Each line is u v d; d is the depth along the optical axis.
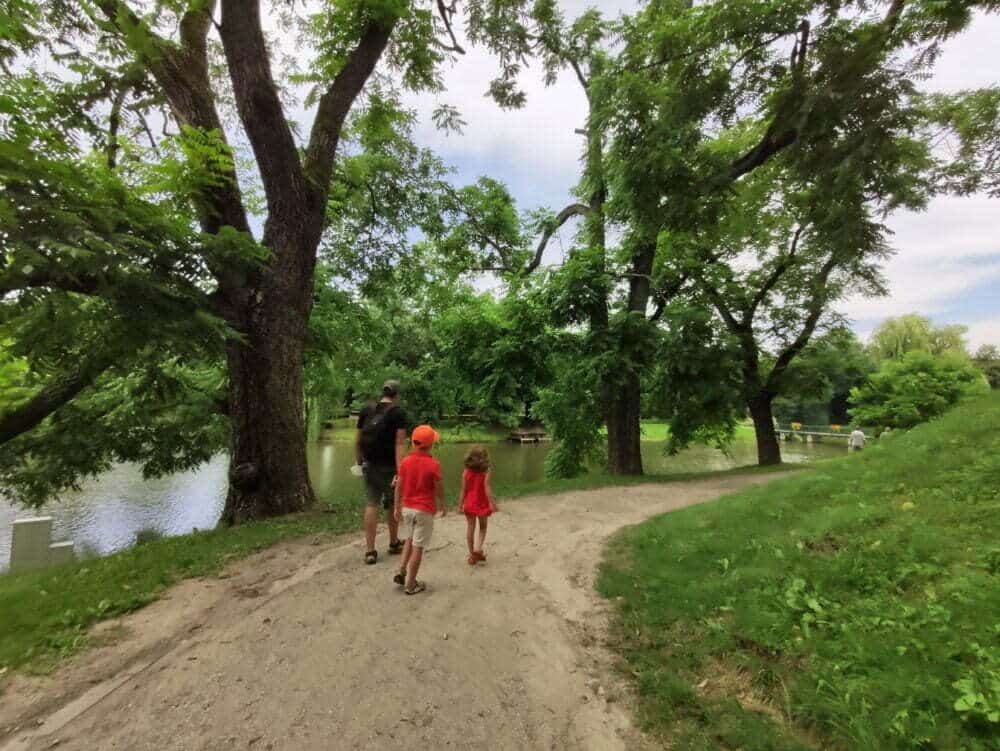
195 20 8.12
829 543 4.09
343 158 12.59
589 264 13.16
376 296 16.39
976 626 2.68
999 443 5.31
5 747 2.52
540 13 11.45
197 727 2.67
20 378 7.65
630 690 2.98
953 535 3.64
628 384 13.29
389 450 5.31
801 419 55.84
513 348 14.30
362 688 3.02
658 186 8.32
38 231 4.35
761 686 2.81
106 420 11.40
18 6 3.80
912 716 2.27
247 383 7.57
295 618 3.92
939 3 5.66
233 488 7.52
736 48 8.64
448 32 10.29
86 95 8.47
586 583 4.64
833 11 7.02
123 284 5.16
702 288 16.31
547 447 38.47
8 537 14.19
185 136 7.46
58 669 3.22
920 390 22.25
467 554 5.57
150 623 3.85
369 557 5.16
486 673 3.20
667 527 5.91
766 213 15.34
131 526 15.15
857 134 6.23
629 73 8.77
